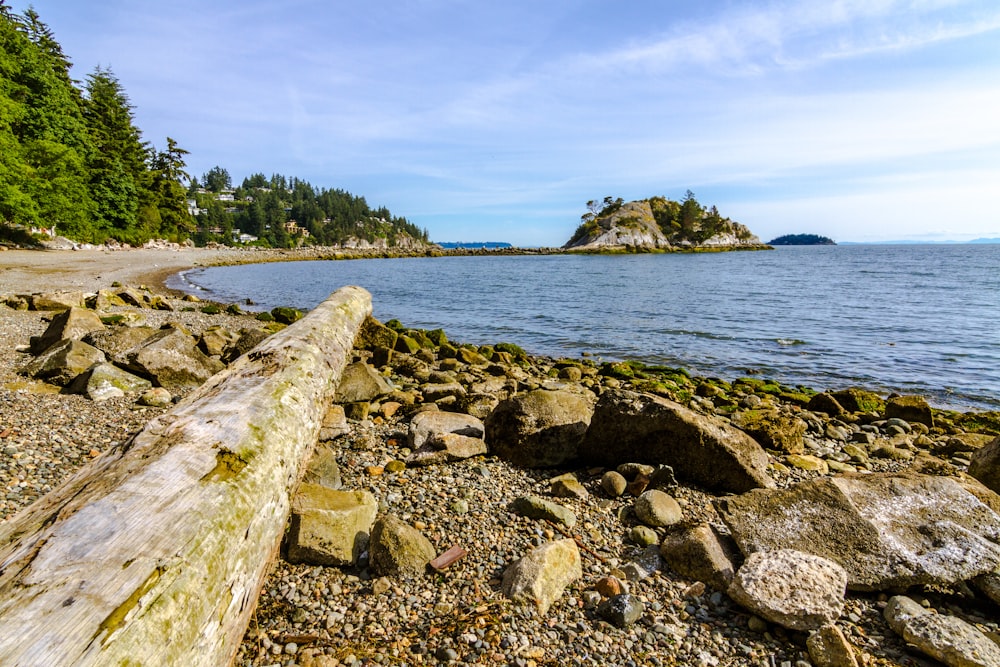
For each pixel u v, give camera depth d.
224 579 2.07
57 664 1.41
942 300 27.19
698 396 9.39
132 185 53.12
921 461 6.43
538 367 12.17
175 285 27.25
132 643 1.58
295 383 3.62
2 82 38.06
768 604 2.88
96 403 5.59
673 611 3.01
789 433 6.36
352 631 2.69
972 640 2.64
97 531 1.83
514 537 3.67
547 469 5.00
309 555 3.17
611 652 2.65
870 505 3.60
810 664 2.64
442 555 3.31
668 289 34.56
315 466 4.14
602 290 34.03
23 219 34.81
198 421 2.67
